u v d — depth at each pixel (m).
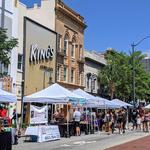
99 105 36.69
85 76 57.75
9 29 36.28
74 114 31.05
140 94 63.91
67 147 22.02
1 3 35.00
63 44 50.22
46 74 44.75
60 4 49.38
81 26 56.34
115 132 36.94
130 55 64.12
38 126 25.50
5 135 18.84
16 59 37.41
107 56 64.75
